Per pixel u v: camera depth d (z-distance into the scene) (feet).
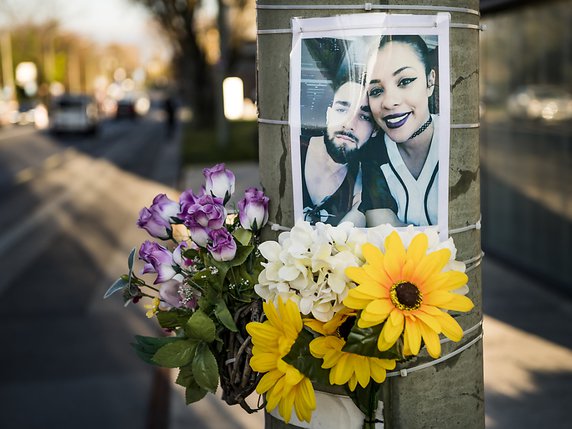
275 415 7.25
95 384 20.08
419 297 5.94
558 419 16.26
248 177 63.31
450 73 6.68
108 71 475.31
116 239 41.01
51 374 20.88
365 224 6.74
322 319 6.20
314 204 6.82
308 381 6.29
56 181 69.10
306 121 6.77
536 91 28.76
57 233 43.06
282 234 6.55
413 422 6.89
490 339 21.66
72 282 31.19
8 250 38.42
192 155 85.15
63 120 134.92
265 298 6.53
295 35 6.75
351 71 6.64
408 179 6.68
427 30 6.58
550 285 27.09
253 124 146.10
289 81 6.82
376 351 5.95
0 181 69.72
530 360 19.86
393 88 6.61
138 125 181.16
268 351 6.42
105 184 66.33
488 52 33.09
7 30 260.83
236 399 7.04
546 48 27.78
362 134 6.68
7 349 22.98
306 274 6.22
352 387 6.26
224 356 7.01
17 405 18.85
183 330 7.07
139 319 25.80
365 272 5.98
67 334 24.27
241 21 113.19
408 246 6.28
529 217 29.58
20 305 27.86
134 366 21.36
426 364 6.87
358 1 6.57
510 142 31.30
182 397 18.74
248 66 115.96
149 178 70.13
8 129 159.22
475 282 7.06
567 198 26.37
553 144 27.37
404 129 6.64
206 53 132.67
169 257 6.93
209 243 6.81
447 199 6.77
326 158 6.75
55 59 327.47
